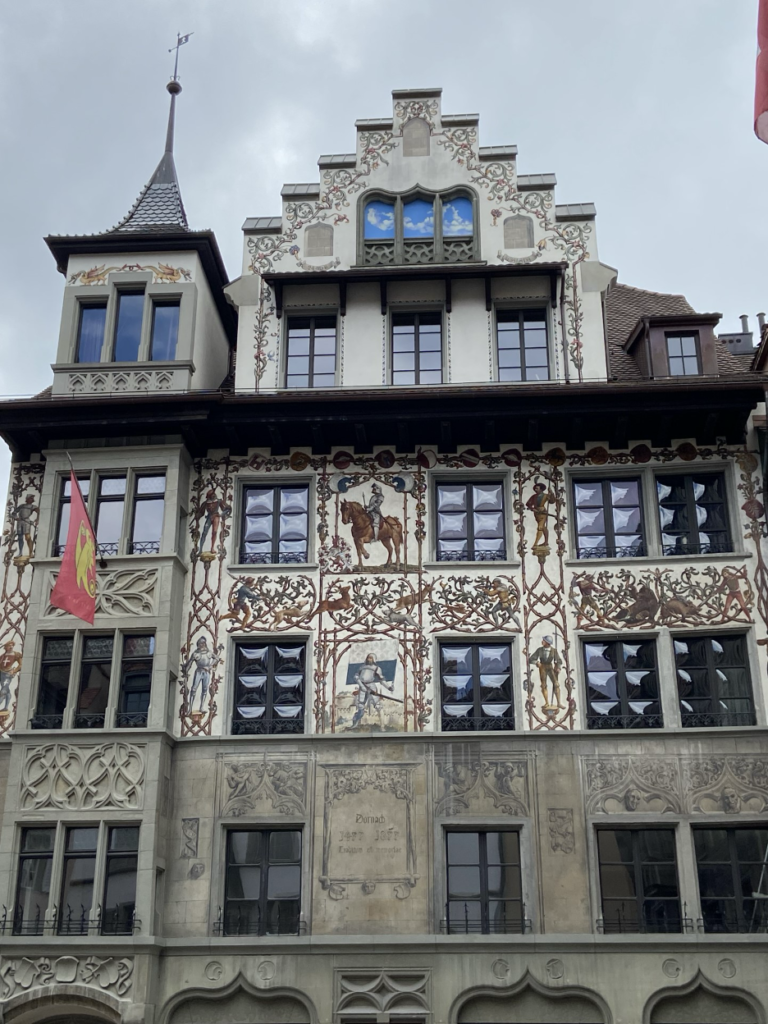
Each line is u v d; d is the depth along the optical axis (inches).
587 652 936.9
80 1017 842.2
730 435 989.8
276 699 935.0
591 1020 820.0
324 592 959.6
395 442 1008.9
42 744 892.6
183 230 1089.4
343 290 1048.2
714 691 918.4
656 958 828.0
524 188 1090.1
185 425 987.3
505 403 970.7
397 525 979.9
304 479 1005.2
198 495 1003.3
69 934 839.7
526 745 898.1
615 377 1037.8
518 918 855.7
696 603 937.5
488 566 959.6
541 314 1056.8
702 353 1022.4
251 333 1056.8
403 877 864.9
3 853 862.5
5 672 938.1
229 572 970.7
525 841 869.8
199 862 877.8
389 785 891.4
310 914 857.5
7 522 994.7
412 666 929.5
